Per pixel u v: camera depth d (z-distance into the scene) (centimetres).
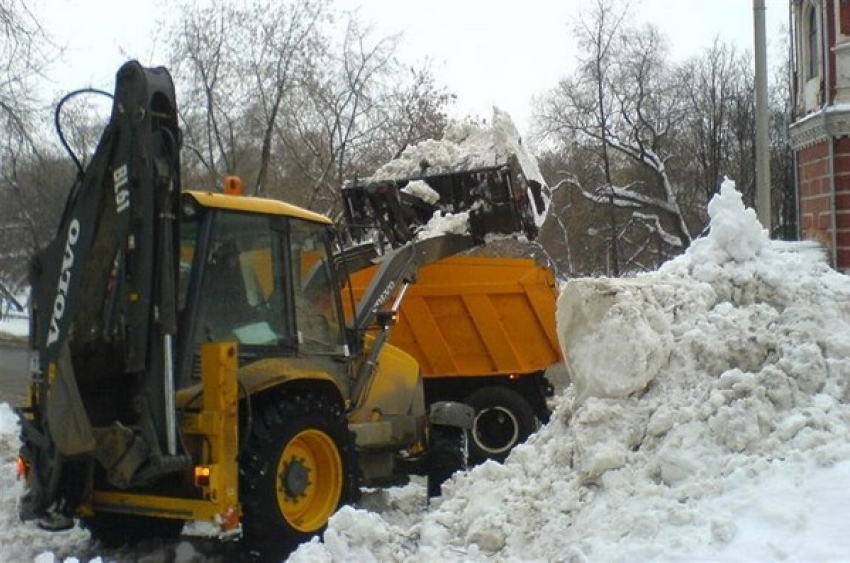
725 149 4028
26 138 1752
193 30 2239
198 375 680
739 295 687
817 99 2523
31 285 715
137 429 651
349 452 735
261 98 2238
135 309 646
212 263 701
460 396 1148
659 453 572
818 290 677
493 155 1091
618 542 524
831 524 482
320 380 735
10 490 877
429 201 1094
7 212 2458
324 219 802
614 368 622
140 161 652
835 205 2417
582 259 4081
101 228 684
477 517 604
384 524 613
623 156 3859
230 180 764
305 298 777
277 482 683
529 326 1151
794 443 552
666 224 3469
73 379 654
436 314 1122
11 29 1652
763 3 1441
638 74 3394
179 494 674
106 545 766
